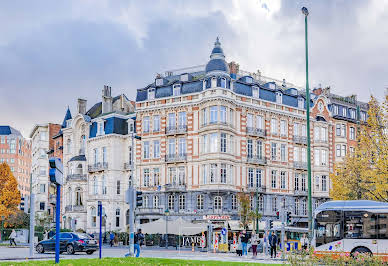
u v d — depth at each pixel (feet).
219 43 213.87
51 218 272.51
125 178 238.27
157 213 215.51
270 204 221.46
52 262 72.18
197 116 211.82
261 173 220.43
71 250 127.75
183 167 213.46
